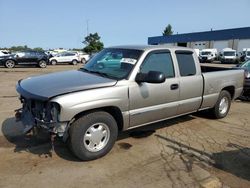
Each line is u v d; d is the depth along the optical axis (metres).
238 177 4.01
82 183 3.71
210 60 39.31
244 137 5.62
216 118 6.75
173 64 5.29
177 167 4.24
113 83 4.39
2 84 12.36
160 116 5.14
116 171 4.05
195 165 4.33
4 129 5.65
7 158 4.36
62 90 3.99
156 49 5.05
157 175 3.98
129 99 4.52
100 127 4.33
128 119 4.62
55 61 32.22
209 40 54.59
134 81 4.59
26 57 24.47
